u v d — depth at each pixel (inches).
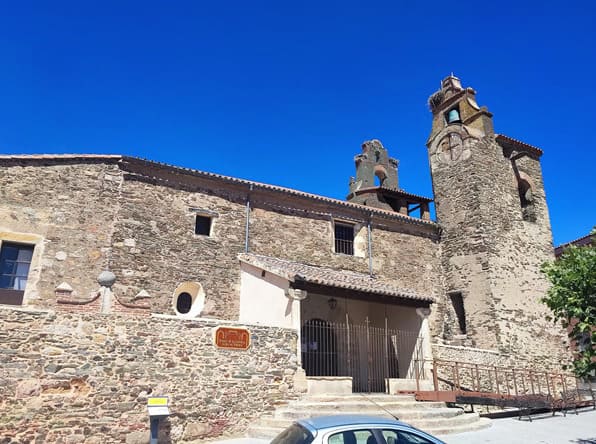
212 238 612.4
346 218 737.6
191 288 582.9
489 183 800.3
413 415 474.3
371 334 657.6
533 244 816.3
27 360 356.5
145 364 401.1
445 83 930.7
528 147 880.3
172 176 602.9
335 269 699.4
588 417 569.0
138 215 565.3
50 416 354.6
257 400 450.6
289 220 684.1
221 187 639.1
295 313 507.5
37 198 517.0
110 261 531.8
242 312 596.4
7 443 336.2
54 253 509.4
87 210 537.6
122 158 568.7
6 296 484.4
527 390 695.7
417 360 607.8
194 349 428.8
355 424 219.5
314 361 604.7
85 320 386.3
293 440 215.9
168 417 399.2
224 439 418.3
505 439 428.8
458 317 775.1
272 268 550.9
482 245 754.2
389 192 951.6
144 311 414.3
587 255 365.1
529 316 749.3
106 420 373.7
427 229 816.3
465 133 831.7
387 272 746.8
